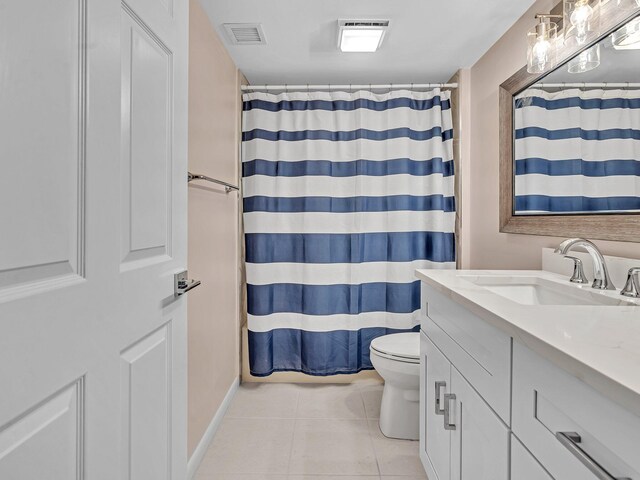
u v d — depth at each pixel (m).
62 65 0.69
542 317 0.97
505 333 0.99
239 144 2.76
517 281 1.69
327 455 1.97
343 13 2.05
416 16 2.08
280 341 2.80
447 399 1.41
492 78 2.43
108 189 0.83
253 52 2.47
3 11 0.57
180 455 1.23
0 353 0.57
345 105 2.78
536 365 0.85
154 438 1.06
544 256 1.89
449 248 2.79
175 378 1.19
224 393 2.41
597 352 0.72
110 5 0.83
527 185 2.03
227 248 2.47
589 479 0.68
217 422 2.22
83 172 0.75
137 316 0.95
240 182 2.79
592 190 1.57
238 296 2.77
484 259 2.56
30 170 0.62
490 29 2.23
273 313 2.78
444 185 2.79
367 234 2.78
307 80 2.92
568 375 0.74
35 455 0.64
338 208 2.78
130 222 0.92
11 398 0.59
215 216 2.21
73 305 0.72
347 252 2.78
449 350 1.44
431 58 2.59
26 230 0.62
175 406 1.19
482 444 1.14
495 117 2.40
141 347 0.99
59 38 0.69
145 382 1.00
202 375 1.99
